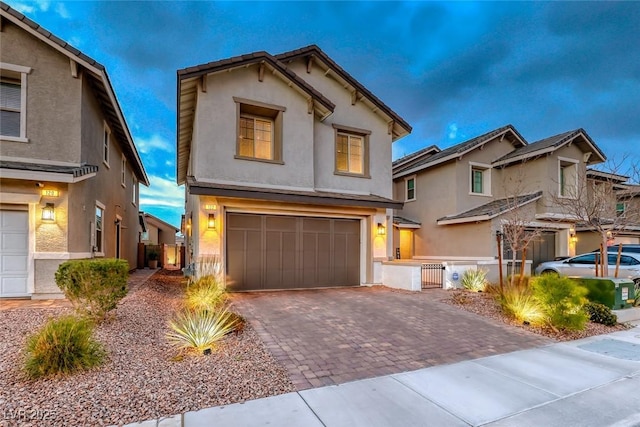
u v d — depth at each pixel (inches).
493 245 576.1
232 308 334.6
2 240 338.6
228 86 434.9
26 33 355.6
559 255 663.1
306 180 471.8
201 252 405.4
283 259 459.5
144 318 273.1
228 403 154.8
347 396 166.1
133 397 154.1
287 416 145.4
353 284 503.5
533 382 188.5
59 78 365.7
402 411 152.7
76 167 363.3
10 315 265.0
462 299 396.2
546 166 622.8
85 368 175.8
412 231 761.0
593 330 300.0
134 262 778.8
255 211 442.6
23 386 159.3
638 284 477.4
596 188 561.3
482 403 162.4
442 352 235.5
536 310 309.3
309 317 310.0
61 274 243.4
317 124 501.7
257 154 463.8
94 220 426.6
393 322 303.3
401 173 781.3
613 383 189.2
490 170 689.6
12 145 345.1
